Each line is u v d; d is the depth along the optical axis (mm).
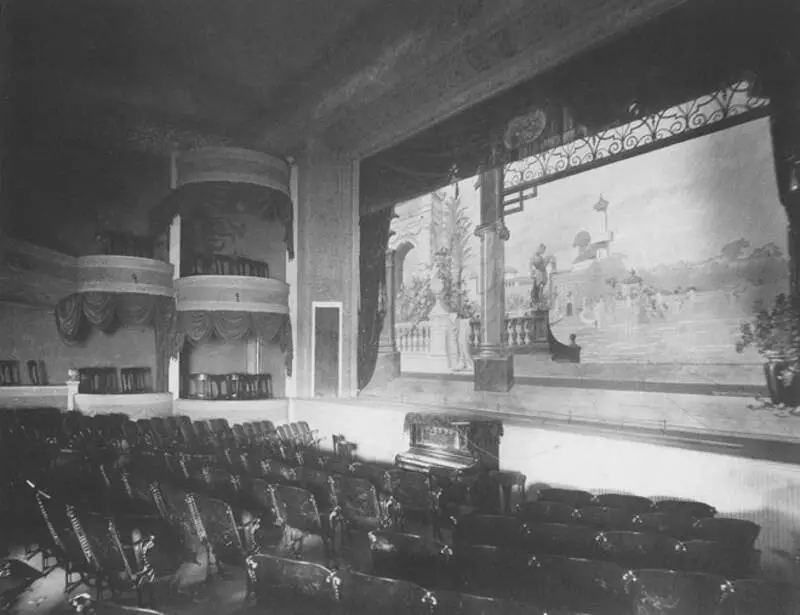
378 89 12266
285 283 13852
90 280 12602
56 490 5391
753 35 6695
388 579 2918
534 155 9461
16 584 4168
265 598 3252
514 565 3449
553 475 7680
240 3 10789
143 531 4855
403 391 11930
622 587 3154
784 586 2918
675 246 7426
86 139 13430
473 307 10445
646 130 7848
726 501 5945
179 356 13734
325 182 13852
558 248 8992
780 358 6344
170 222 14008
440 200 11328
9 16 11039
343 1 10711
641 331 7789
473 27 10211
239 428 10891
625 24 8062
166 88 13562
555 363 8945
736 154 6840
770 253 6488
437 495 6137
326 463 7402
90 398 12258
